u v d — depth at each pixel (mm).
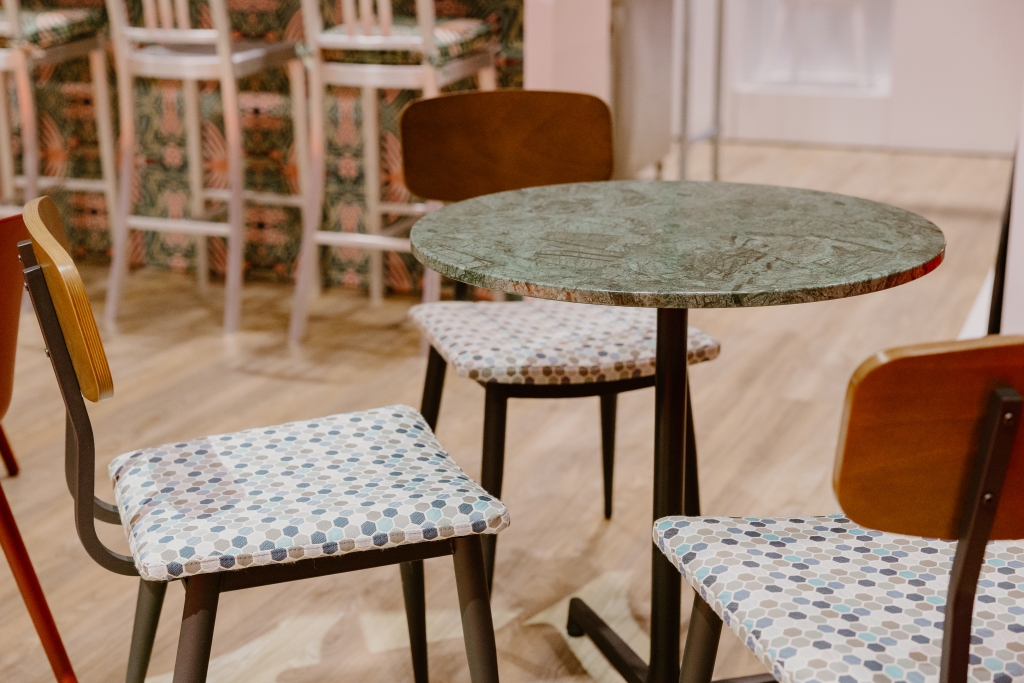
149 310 3562
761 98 6035
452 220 1544
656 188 1739
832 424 2646
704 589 1124
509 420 2693
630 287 1202
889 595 1087
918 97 5703
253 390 2906
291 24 3473
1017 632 1037
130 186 3385
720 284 1208
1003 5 5395
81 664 1774
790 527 1224
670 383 1484
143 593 1434
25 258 1145
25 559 1523
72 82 3777
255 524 1201
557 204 1636
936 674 975
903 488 873
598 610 1906
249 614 1911
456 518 1225
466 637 1256
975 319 3254
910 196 4820
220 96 3643
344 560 1225
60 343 1159
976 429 856
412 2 3324
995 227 4312
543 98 2070
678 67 5629
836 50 6141
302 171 3389
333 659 1782
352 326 3406
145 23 3631
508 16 3213
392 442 1438
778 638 1025
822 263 1287
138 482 1328
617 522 2203
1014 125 5551
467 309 1926
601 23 3355
